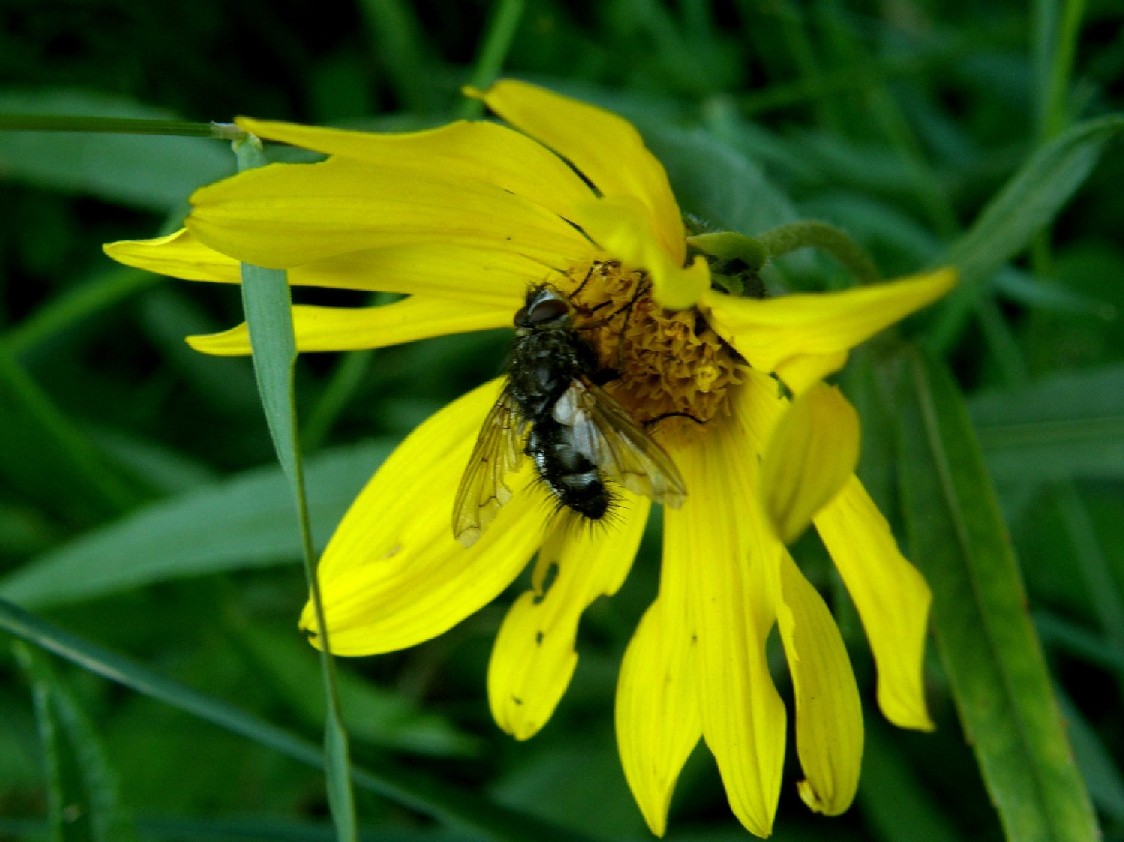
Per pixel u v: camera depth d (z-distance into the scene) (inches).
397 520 4.5
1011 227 4.6
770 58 6.2
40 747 5.4
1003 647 4.2
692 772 5.2
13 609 4.3
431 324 4.4
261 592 5.7
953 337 5.6
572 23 6.3
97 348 6.3
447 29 6.3
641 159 3.8
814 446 3.5
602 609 5.5
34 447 5.5
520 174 4.0
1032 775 4.2
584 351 4.3
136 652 5.7
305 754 4.4
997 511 4.3
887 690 3.8
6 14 6.1
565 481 4.4
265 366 3.8
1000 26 5.9
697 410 4.4
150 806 5.3
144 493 5.8
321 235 4.0
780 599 4.1
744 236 4.1
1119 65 5.9
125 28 6.1
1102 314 5.3
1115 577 5.4
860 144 6.1
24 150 5.6
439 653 5.7
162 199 5.6
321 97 6.3
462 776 5.5
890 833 5.0
